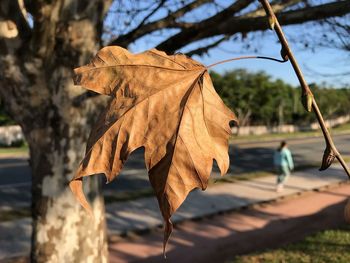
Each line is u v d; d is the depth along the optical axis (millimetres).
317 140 41312
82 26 4020
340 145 34812
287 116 58875
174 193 719
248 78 47125
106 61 776
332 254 8398
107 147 717
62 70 4078
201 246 9953
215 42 4816
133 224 11539
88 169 701
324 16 3896
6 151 32281
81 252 4438
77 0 3980
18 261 8719
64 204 4352
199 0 4574
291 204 14445
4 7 3867
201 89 771
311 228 11180
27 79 4086
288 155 16625
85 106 4273
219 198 14930
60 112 4219
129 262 8898
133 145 725
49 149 4301
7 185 16828
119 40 4473
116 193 15328
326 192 16344
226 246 9906
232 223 12039
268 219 12469
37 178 4391
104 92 768
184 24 5016
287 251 8805
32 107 4219
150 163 729
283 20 4035
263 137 45188
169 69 776
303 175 19844
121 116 736
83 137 4336
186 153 735
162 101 755
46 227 4383
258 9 4586
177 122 747
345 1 3832
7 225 10930
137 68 772
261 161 25250
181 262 8891
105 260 4711
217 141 754
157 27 4660
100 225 4613
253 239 10438
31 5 3791
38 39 3906
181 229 11359
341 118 61219
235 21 4199
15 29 3926
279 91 53312
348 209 784
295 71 727
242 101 46125
